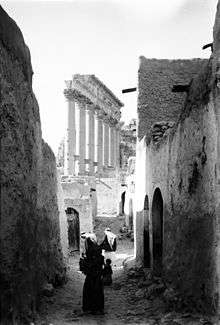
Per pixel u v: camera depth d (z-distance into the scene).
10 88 6.56
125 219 27.98
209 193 6.54
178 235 8.41
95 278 8.80
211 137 6.49
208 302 6.38
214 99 6.41
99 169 44.53
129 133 55.59
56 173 12.56
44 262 9.62
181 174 8.29
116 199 33.34
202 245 6.82
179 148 8.48
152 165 11.67
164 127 11.55
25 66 7.71
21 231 6.96
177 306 7.65
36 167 8.57
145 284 10.95
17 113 6.94
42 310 8.22
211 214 6.41
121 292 11.21
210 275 6.32
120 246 23.20
